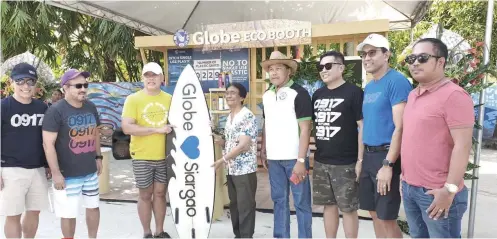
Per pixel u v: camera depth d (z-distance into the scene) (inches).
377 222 99.5
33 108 104.6
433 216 76.3
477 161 116.7
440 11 336.5
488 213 152.9
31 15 272.1
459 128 72.6
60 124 102.8
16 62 164.6
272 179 114.3
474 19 318.0
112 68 349.7
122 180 217.9
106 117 300.2
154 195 126.7
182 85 125.7
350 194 101.6
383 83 92.2
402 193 85.7
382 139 92.5
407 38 380.2
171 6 233.1
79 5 203.0
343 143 100.7
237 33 224.5
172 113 124.5
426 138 77.4
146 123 122.4
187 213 124.0
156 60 318.7
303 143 105.2
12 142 102.2
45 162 109.4
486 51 114.3
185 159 123.8
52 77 175.3
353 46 226.1
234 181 117.4
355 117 100.0
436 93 76.4
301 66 131.3
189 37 230.2
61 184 103.7
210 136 123.6
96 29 309.7
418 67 76.6
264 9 256.1
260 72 257.4
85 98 108.8
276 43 218.8
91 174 110.8
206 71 249.3
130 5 214.5
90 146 109.4
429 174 77.7
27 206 107.6
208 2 241.4
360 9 242.4
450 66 113.0
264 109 115.0
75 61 330.0
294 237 128.3
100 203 171.6
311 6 248.2
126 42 306.2
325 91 104.6
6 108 100.7
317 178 106.8
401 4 219.9
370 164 94.8
